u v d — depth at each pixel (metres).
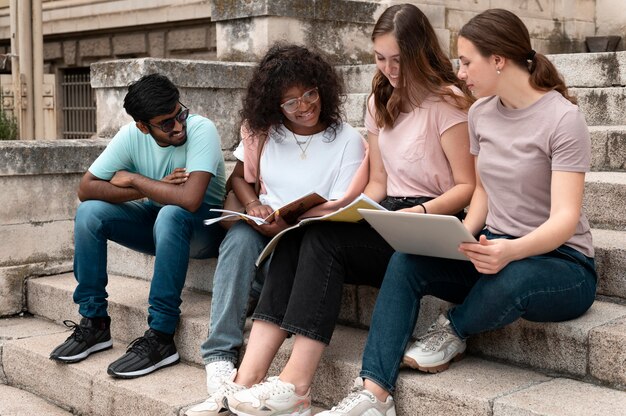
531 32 6.91
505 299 2.68
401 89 3.14
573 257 2.79
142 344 3.54
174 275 3.53
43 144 4.64
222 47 5.54
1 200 4.51
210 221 3.31
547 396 2.66
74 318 4.30
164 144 3.68
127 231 3.79
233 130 5.09
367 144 3.56
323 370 3.14
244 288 3.32
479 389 2.75
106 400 3.48
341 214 2.90
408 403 2.86
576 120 2.68
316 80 3.35
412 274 2.85
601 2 7.26
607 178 3.61
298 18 5.36
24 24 6.74
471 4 6.47
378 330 2.85
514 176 2.80
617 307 3.03
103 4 9.55
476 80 2.77
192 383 3.42
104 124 5.06
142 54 9.34
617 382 2.72
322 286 2.96
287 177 3.47
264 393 2.92
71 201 4.78
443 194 3.10
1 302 4.52
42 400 3.84
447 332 2.91
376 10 5.80
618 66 4.43
